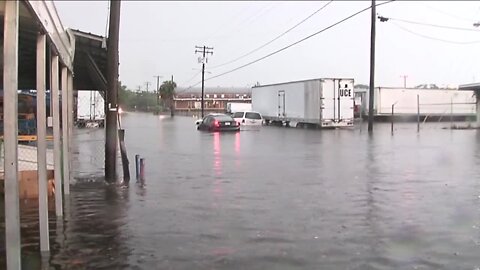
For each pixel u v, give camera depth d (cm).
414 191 1139
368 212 919
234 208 962
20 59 1231
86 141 2720
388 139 2870
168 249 688
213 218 876
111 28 1296
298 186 1222
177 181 1319
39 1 520
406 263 627
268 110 5088
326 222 842
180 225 825
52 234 766
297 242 721
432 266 615
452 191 1137
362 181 1292
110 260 639
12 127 488
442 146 2362
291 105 4562
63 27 840
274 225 823
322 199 1048
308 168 1574
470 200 1028
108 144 1315
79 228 804
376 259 642
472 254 664
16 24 478
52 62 800
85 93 4356
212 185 1248
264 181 1308
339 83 4138
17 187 495
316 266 614
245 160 1822
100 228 804
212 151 2195
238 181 1311
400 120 5812
